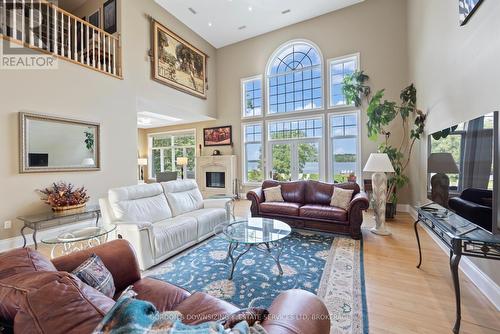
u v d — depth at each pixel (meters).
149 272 2.39
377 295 1.94
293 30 6.14
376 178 3.59
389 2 5.07
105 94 4.23
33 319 0.59
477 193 1.67
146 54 5.05
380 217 3.53
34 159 3.34
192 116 6.92
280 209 3.85
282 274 2.31
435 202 2.40
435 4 3.19
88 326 0.59
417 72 4.19
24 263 1.00
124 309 0.60
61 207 3.31
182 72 5.99
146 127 9.03
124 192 2.91
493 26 1.84
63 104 3.64
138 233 2.39
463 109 2.38
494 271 1.83
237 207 5.75
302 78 6.23
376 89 5.21
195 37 6.50
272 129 6.66
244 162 7.05
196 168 7.66
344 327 1.58
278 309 0.91
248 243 2.21
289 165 6.42
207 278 2.25
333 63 5.76
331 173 5.82
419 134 3.99
